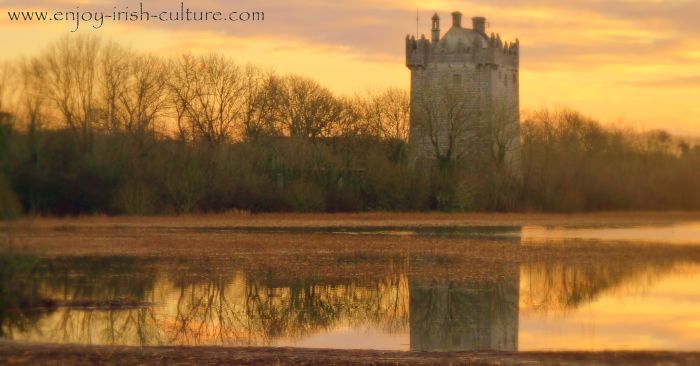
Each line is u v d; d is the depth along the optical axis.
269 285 157.88
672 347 104.56
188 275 167.38
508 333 116.38
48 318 122.69
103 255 197.50
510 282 164.75
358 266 186.00
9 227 143.00
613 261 199.50
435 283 162.38
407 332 118.12
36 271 165.50
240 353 95.88
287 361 91.31
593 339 110.69
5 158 173.38
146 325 120.38
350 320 127.62
